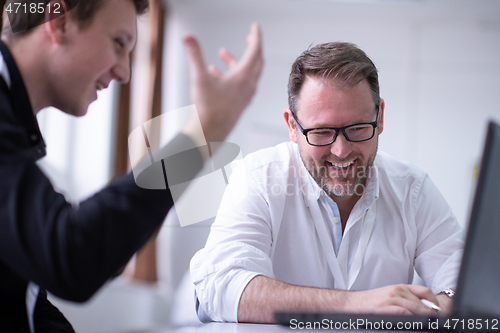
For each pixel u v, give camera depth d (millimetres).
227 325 821
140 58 3916
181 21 4324
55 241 531
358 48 1262
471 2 4004
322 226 1304
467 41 4359
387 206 1342
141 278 3568
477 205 605
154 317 2996
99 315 2795
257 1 4121
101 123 3510
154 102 3891
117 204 559
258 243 1183
